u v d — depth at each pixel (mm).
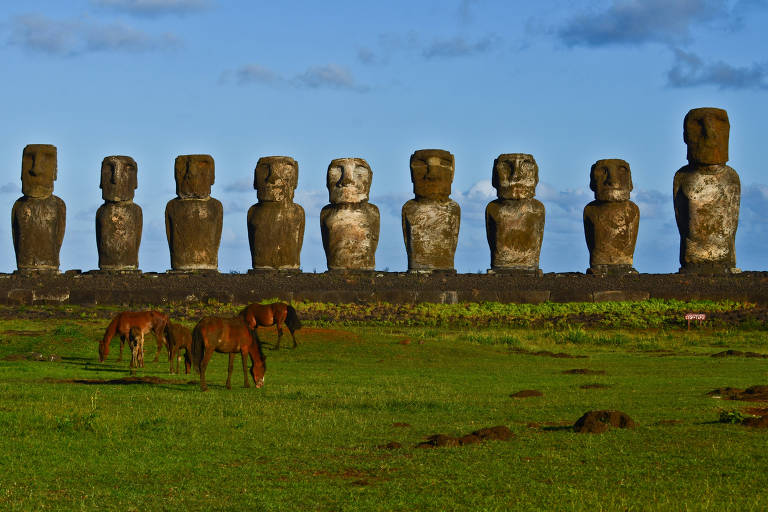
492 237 71750
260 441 22062
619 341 52594
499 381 35469
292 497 17328
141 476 18703
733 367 41000
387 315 63594
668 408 27656
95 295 67250
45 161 72312
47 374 34312
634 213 70938
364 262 71500
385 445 21828
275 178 71438
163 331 39156
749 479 18594
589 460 20203
